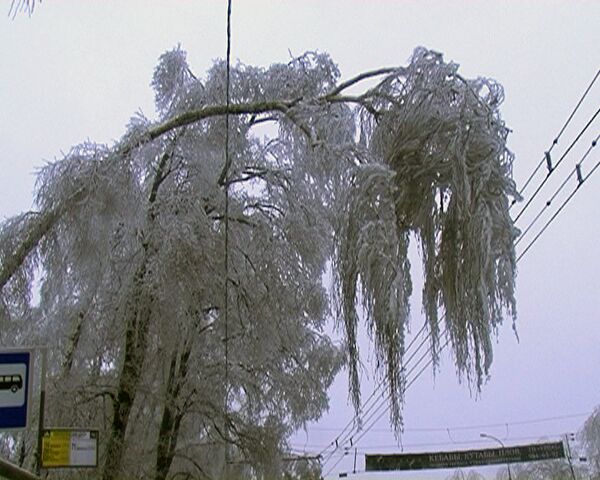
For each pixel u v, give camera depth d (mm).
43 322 11523
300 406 13602
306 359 13977
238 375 12570
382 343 6809
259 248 11664
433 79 7672
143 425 11898
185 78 12969
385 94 8227
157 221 10945
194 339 11789
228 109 10047
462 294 6918
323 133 9359
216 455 13164
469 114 7297
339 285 7156
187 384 11859
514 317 6953
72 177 10125
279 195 11930
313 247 11625
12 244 10039
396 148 7539
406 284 7047
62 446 7570
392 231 6945
